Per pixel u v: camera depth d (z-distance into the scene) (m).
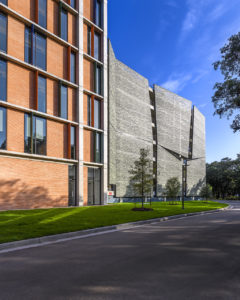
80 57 27.70
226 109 25.88
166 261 5.94
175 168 55.25
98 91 30.41
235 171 89.81
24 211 18.66
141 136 44.56
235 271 5.18
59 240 8.89
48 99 24.34
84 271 5.21
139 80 45.69
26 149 22.03
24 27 22.69
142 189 22.83
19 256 6.59
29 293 4.11
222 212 23.44
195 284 4.46
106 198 29.73
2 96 20.73
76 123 26.55
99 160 29.62
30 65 22.44
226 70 25.62
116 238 9.21
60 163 24.94
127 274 5.00
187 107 61.06
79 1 28.08
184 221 15.05
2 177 20.31
